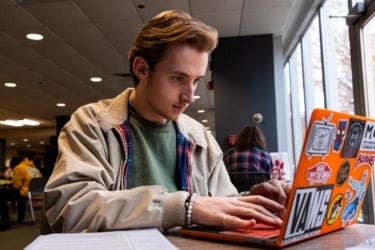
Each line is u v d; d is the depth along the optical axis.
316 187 0.55
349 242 0.59
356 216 0.72
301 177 0.51
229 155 3.21
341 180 0.61
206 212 0.67
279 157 3.63
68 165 0.75
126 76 6.44
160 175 0.96
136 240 0.56
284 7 3.93
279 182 0.87
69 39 4.62
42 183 5.89
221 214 0.66
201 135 1.08
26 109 9.45
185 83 0.84
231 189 1.08
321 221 0.61
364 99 2.66
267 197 0.84
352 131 0.58
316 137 0.51
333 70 3.46
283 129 4.60
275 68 4.71
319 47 3.78
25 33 4.39
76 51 5.09
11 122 11.61
